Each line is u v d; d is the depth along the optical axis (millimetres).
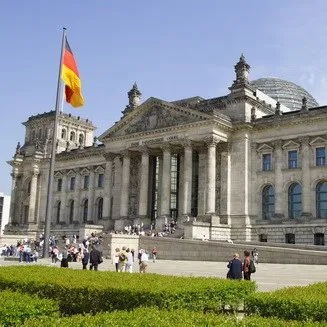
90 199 124688
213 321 14219
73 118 153625
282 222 88000
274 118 92750
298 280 42375
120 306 20938
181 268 58094
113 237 77312
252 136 95812
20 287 23859
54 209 136000
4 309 15422
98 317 14375
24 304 16047
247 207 92438
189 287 21469
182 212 95312
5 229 144875
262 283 39781
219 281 24203
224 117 94000
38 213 139625
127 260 48750
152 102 101125
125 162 105500
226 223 92688
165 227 91688
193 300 21266
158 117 100750
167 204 96250
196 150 100625
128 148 105188
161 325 13531
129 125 106375
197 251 73812
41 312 16328
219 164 97062
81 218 127812
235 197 93875
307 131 88625
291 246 73875
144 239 80562
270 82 137125
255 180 93812
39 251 93562
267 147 93438
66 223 131625
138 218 100000
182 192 100125
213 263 67062
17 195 146375
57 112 57812
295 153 90688
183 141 95375
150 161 108625
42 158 142500
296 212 89062
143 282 22969
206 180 91625
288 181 89750
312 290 21016
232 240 89125
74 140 154375
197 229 84312
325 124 86500
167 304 20328
